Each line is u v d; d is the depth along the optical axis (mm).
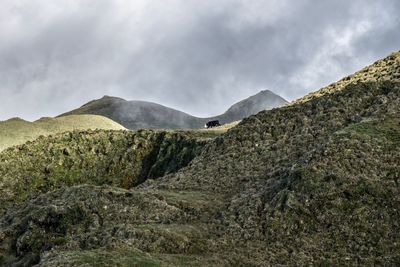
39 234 43500
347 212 37281
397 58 76938
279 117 63469
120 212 43188
